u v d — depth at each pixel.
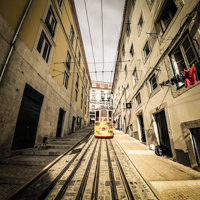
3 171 3.20
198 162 3.34
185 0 3.79
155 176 3.00
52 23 7.93
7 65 3.87
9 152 4.03
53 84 7.75
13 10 4.26
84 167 3.80
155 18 5.87
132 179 3.03
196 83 3.36
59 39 8.80
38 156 4.51
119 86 18.20
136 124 8.96
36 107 5.84
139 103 8.69
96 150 5.98
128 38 11.58
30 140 5.33
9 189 2.42
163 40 5.13
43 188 2.51
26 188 2.50
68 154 4.90
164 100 5.03
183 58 4.05
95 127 10.01
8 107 3.97
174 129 4.33
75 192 2.47
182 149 3.89
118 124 18.95
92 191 2.52
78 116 15.70
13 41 4.16
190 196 2.30
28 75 5.12
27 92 5.04
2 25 3.78
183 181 2.73
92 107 35.47
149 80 6.79
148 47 7.01
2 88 3.73
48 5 7.00
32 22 5.47
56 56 8.29
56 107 8.21
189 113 3.61
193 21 3.42
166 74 4.88
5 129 3.84
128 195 2.37
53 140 7.59
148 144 6.56
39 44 6.29
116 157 4.82
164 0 5.00
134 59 9.54
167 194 2.38
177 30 4.19
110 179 3.09
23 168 3.46
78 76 15.88
